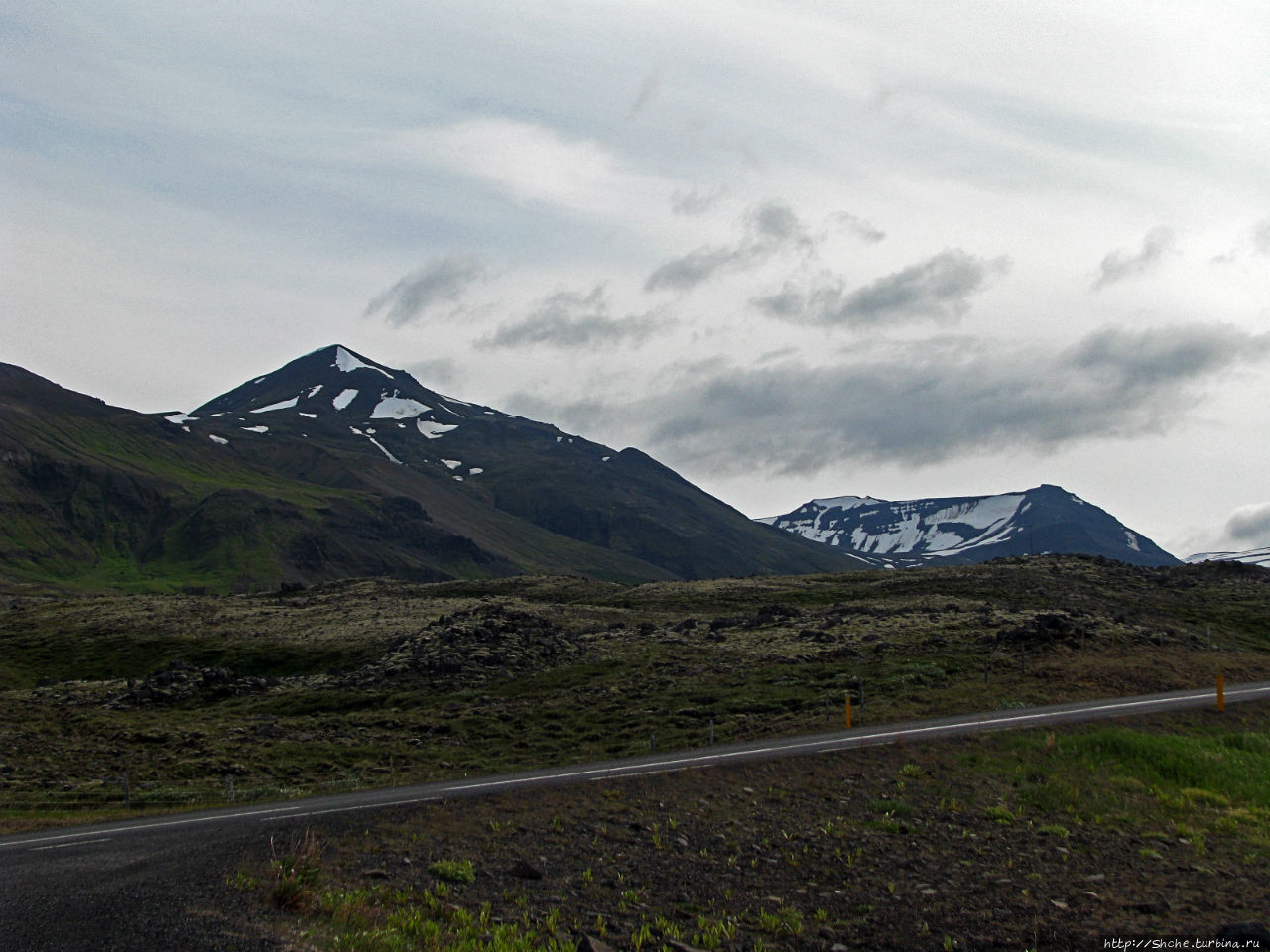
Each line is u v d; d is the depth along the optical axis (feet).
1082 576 325.62
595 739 133.59
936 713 124.36
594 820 71.61
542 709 154.20
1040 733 104.88
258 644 251.39
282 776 121.39
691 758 96.84
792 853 67.67
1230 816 85.35
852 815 77.46
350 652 233.76
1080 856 70.79
